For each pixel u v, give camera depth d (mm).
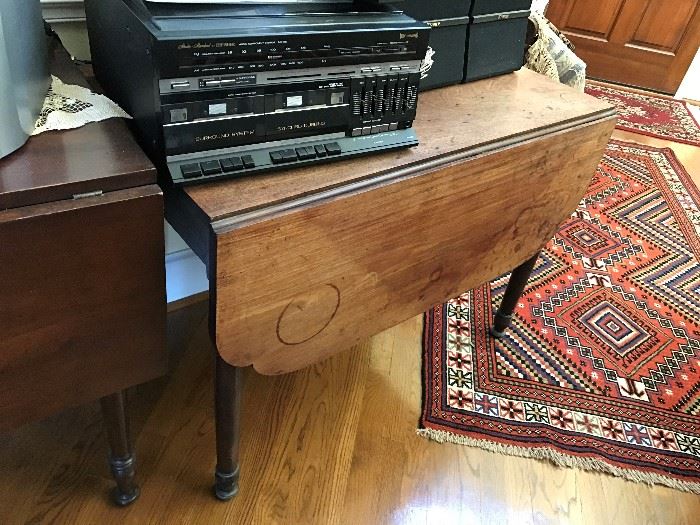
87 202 636
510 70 1278
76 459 1117
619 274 1902
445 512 1129
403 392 1369
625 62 3498
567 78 2029
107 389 805
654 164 2633
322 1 833
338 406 1309
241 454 1175
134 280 722
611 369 1520
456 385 1400
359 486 1147
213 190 724
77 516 1024
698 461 1305
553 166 1101
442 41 1101
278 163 764
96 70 955
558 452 1271
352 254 845
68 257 651
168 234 1369
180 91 664
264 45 681
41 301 662
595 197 2324
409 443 1250
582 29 3512
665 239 2123
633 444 1322
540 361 1512
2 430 738
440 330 1557
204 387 1310
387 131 862
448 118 1024
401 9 1000
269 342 834
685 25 3277
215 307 735
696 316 1759
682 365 1564
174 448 1169
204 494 1093
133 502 1058
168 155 701
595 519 1161
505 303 1485
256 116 730
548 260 1921
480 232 1058
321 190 759
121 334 760
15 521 1003
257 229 702
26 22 708
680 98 3467
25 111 684
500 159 970
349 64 762
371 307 954
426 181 870
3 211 599
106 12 793
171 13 702
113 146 710
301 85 741
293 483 1135
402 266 949
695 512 1205
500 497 1173
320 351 932
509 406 1368
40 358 706
